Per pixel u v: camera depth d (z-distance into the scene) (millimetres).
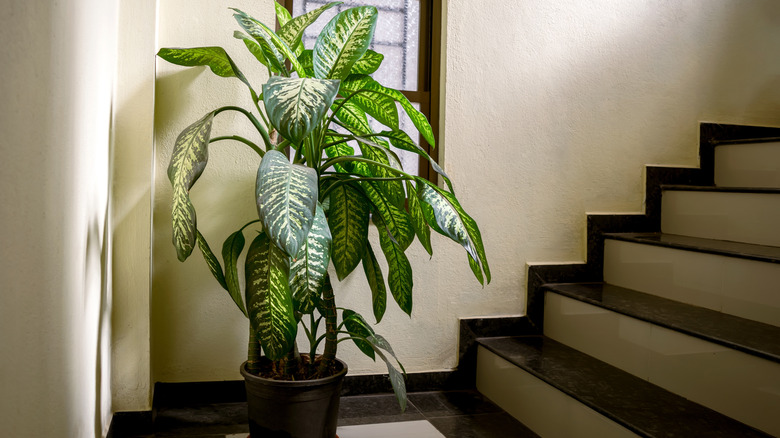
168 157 1925
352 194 1659
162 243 1940
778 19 2629
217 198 1980
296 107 1168
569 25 2330
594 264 2391
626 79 2424
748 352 1462
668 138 2500
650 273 2160
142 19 1686
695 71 2529
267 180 1183
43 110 865
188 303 1972
